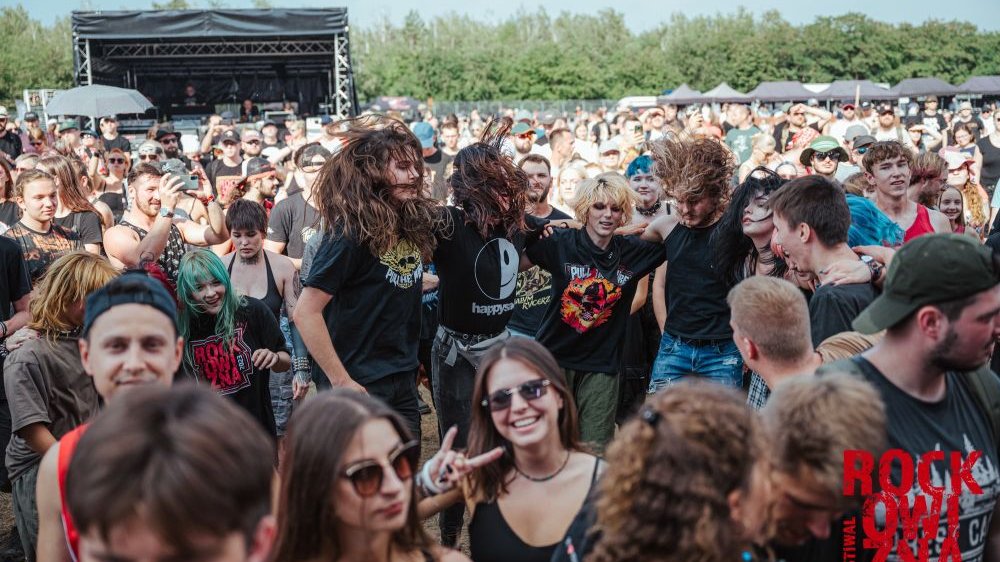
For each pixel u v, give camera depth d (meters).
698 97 37.19
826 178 3.69
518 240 4.80
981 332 2.38
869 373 2.52
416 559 2.41
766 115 20.30
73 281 3.71
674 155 5.05
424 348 6.46
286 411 5.60
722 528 1.80
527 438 2.69
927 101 20.19
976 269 2.36
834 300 3.39
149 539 1.37
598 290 4.95
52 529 2.50
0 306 5.07
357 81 58.97
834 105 37.50
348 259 4.18
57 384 3.72
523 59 58.97
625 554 1.84
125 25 20.59
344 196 4.16
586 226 5.02
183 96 26.50
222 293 4.46
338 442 2.19
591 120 24.34
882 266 3.53
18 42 62.03
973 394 2.60
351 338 4.30
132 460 1.38
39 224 5.93
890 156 5.49
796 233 3.62
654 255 5.09
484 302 4.64
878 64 59.91
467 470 2.66
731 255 4.74
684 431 1.83
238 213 5.94
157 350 2.54
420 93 58.34
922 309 2.40
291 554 2.23
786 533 2.20
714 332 4.96
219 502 1.39
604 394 5.05
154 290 2.59
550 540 2.70
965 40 61.22
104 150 14.45
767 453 1.94
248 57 25.55
